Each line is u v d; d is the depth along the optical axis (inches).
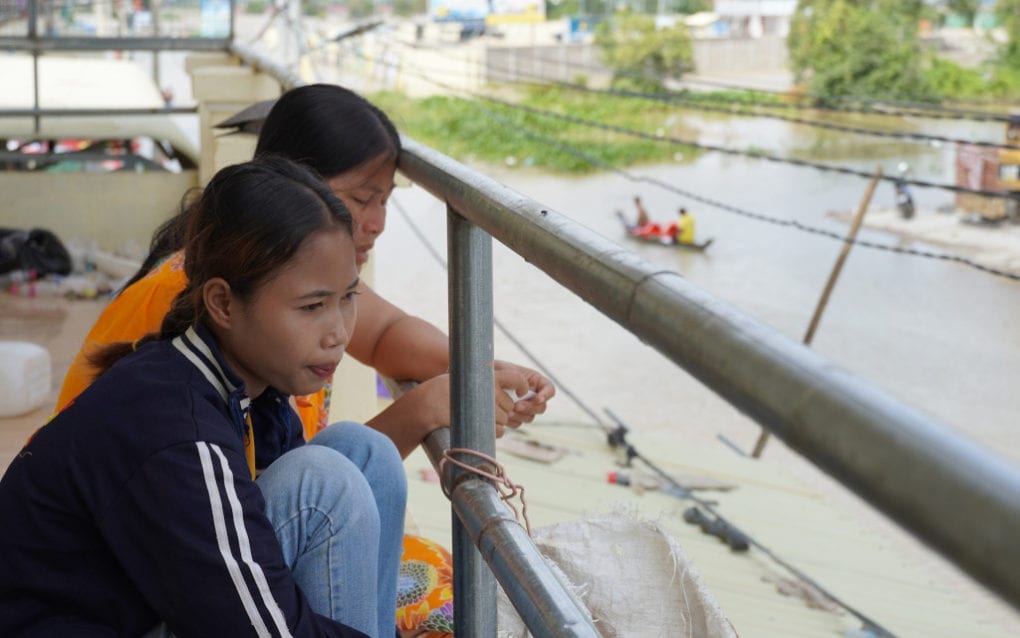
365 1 1734.7
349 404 123.8
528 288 821.9
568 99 1206.9
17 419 156.3
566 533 64.1
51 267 246.5
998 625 280.1
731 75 1338.6
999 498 16.3
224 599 44.8
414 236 862.5
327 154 68.3
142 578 45.8
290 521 50.8
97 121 319.9
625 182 1091.3
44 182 272.8
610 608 60.8
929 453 17.8
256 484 49.6
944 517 17.0
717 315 25.5
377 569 55.7
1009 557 15.8
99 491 46.0
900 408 19.3
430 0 1435.8
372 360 78.5
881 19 1162.6
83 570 47.2
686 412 627.5
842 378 20.9
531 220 37.9
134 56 371.6
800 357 22.2
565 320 759.1
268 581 45.6
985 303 771.4
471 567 50.1
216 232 49.1
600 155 1123.3
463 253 49.3
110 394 47.3
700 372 25.4
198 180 281.1
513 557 41.8
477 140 1109.7
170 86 729.6
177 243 64.7
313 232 49.0
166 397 47.2
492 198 42.3
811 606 273.9
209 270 49.5
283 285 48.9
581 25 1411.2
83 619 47.4
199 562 44.9
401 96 1058.7
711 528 306.0
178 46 296.8
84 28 331.0
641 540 63.7
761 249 912.9
